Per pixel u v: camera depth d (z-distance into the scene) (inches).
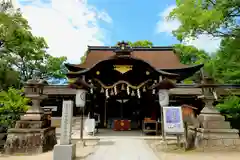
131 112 695.1
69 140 246.2
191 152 300.5
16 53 898.1
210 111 335.9
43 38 997.2
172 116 332.5
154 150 317.1
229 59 418.6
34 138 303.9
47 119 354.9
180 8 383.6
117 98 702.5
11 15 701.9
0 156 280.8
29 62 1085.1
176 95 572.1
